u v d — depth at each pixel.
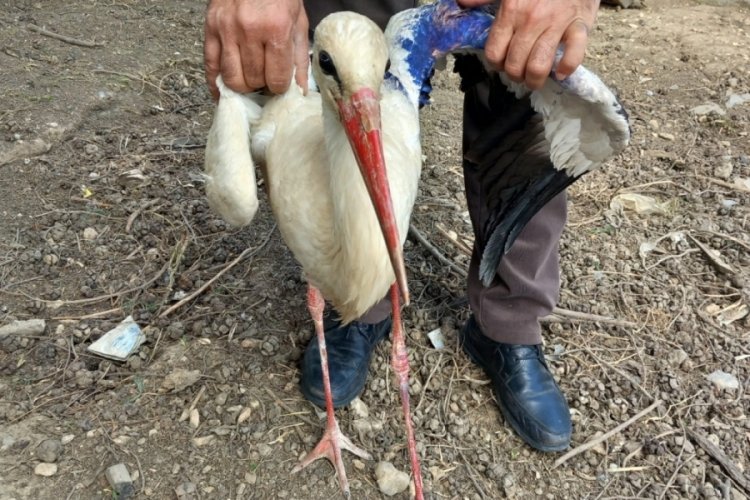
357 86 0.43
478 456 0.71
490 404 0.76
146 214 0.94
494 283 0.72
